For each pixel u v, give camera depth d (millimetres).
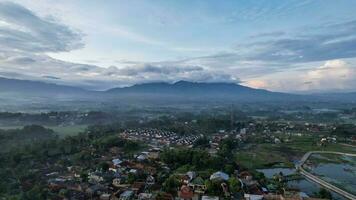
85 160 193750
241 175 166875
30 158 186625
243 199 135625
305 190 162125
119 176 160750
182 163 187875
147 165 180625
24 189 134500
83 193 135625
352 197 153125
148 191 141875
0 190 130500
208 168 177500
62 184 144375
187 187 140500
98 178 155625
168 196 132000
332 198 146875
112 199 131000
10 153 185375
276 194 143000
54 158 197375
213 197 133375
